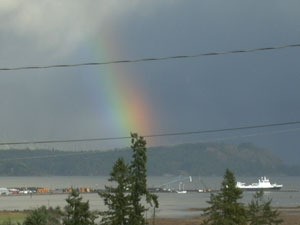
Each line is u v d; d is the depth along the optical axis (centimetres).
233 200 9012
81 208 7781
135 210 7538
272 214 11156
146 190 7569
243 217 9044
